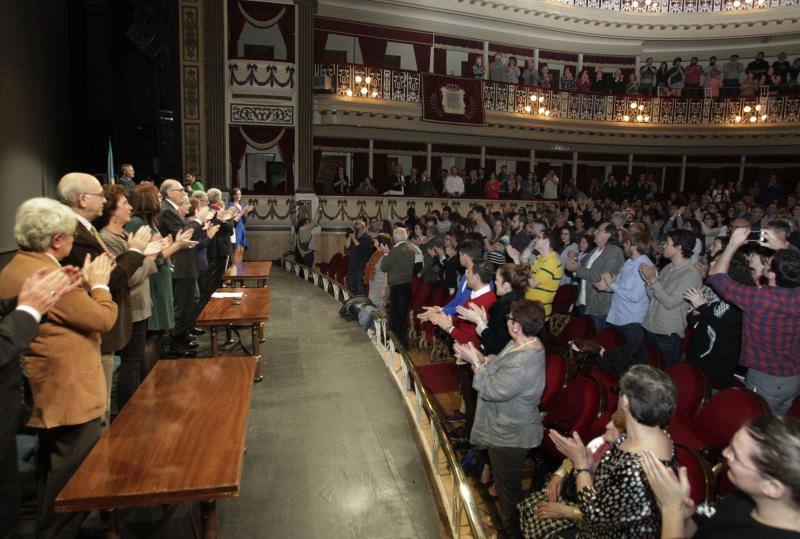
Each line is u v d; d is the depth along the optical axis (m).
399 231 7.02
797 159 20.02
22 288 2.19
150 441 2.46
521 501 3.29
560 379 4.24
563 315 7.50
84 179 3.16
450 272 7.90
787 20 19.25
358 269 9.77
